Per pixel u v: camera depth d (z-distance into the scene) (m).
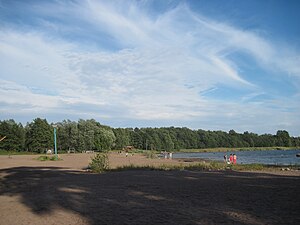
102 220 8.52
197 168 28.38
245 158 68.69
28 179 20.48
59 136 106.44
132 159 54.34
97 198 12.06
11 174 24.25
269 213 9.10
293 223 7.95
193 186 15.27
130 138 137.38
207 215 8.94
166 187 15.00
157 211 9.55
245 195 12.38
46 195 13.06
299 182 16.56
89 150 109.44
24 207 10.62
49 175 23.06
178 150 149.88
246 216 8.76
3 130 99.38
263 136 173.12
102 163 27.61
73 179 19.53
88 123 112.69
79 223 8.26
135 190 14.09
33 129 97.31
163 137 144.88
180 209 9.80
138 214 9.16
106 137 109.62
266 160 58.56
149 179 18.69
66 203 11.12
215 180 17.92
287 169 26.98
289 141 167.38
